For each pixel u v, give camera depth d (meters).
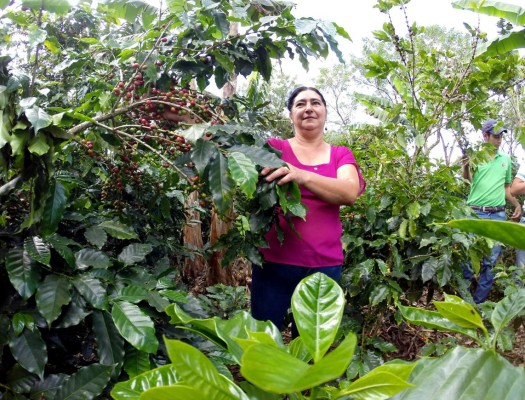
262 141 1.73
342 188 2.00
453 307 0.75
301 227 2.08
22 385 1.35
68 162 2.72
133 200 2.84
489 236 0.71
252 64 2.21
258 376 0.46
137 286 1.61
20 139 1.42
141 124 1.80
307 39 2.10
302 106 2.24
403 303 3.16
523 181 4.16
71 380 1.32
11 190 1.58
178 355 0.51
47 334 1.49
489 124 3.88
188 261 4.59
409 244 2.78
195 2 2.02
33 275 1.45
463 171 4.03
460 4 2.62
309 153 2.27
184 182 2.46
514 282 2.81
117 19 2.52
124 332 1.39
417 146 2.87
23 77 1.56
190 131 1.60
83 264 1.62
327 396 0.66
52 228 1.50
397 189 2.76
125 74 2.09
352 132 3.85
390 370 0.58
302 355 0.73
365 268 2.46
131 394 0.65
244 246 2.00
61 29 3.24
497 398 0.57
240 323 0.76
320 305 0.69
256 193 1.74
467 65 3.00
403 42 3.09
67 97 2.94
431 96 3.07
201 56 2.05
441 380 0.61
